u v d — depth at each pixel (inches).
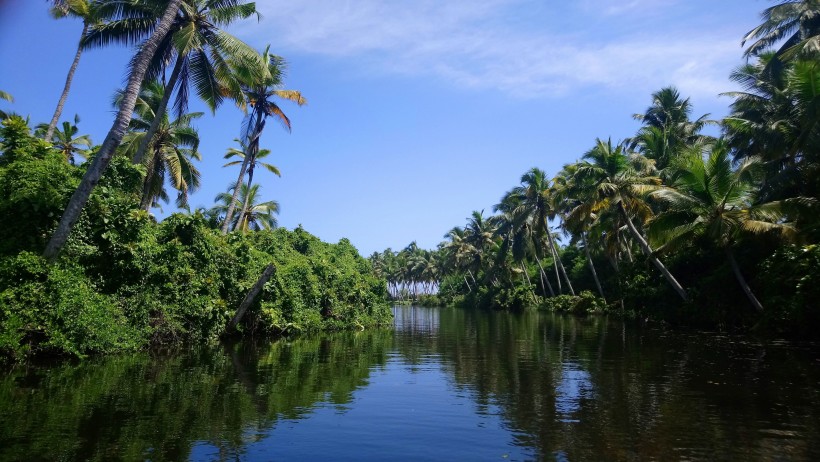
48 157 599.5
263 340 831.7
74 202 514.9
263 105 1092.5
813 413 319.0
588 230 1603.1
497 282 2755.9
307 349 700.7
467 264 2972.4
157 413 314.2
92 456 233.5
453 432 285.6
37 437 259.4
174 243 714.8
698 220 926.4
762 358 562.9
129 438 262.4
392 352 670.5
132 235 644.7
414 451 252.5
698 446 256.2
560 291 2064.5
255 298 861.8
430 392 398.0
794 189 932.0
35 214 553.3
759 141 1000.2
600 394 384.8
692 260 1170.6
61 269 533.6
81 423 287.6
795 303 726.5
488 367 532.4
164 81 766.5
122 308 617.3
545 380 449.4
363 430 288.0
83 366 486.6
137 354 595.5
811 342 717.3
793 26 1059.9
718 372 473.7
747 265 964.0
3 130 599.8
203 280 762.2
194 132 1119.0
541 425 299.1
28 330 490.9
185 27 685.3
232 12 751.7
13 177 556.1
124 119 528.1
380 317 1354.6
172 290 691.4
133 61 708.0
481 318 1664.6
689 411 326.6
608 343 757.3
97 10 711.7
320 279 1158.3
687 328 1032.8
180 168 1091.3
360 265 1827.0
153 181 1106.7
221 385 410.6
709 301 1005.8
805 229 832.3
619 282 1387.8
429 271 3978.8
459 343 794.2
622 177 1277.1
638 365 527.8
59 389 375.9
